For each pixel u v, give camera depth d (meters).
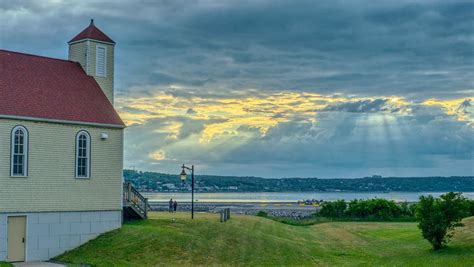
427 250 40.25
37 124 37.25
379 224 66.31
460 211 39.19
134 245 38.16
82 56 43.88
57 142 38.31
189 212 73.69
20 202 36.31
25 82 38.97
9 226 35.91
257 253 39.38
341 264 36.31
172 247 37.94
